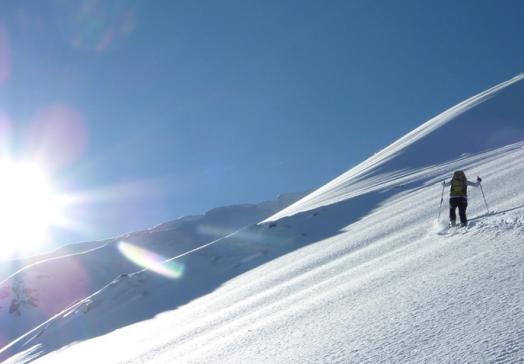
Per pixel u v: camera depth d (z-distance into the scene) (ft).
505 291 19.80
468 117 225.56
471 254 28.94
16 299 491.31
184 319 71.92
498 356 14.20
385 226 73.20
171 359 38.78
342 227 111.75
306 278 55.77
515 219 33.42
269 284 68.54
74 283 534.37
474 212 50.72
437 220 51.96
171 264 140.26
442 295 22.48
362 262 49.57
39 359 115.34
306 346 23.38
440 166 153.48
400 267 34.06
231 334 37.60
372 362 17.37
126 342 75.20
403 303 23.86
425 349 16.81
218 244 142.41
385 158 226.38
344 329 23.67
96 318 127.85
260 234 135.23
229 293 79.87
